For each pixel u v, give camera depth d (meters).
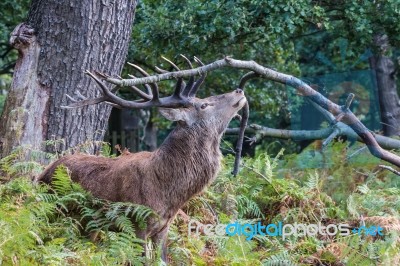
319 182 12.90
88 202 9.75
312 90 11.34
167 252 10.15
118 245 8.92
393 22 15.85
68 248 9.30
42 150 12.05
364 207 11.77
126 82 9.52
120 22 12.58
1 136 11.91
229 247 9.96
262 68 10.66
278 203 11.85
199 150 9.72
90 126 12.43
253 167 12.35
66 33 12.22
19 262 8.17
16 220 8.60
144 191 9.55
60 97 12.18
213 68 10.03
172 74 9.72
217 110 9.84
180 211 10.99
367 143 11.77
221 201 11.59
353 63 20.62
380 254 9.93
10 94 12.11
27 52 12.19
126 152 12.23
